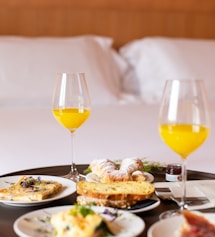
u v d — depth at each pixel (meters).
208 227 1.03
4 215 1.18
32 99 2.67
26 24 3.13
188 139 1.14
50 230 1.09
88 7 3.24
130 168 1.30
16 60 2.68
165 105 1.16
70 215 1.04
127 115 2.39
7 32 3.11
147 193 1.18
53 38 2.97
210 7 3.46
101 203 1.17
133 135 1.96
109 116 2.35
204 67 3.05
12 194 1.22
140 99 3.02
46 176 1.35
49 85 2.69
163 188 1.28
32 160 1.64
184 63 3.05
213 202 1.20
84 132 1.99
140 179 1.30
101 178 1.31
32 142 1.83
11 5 3.08
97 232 1.03
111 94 2.87
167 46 3.14
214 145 1.84
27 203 1.20
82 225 1.03
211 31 3.48
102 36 3.31
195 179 1.38
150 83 3.16
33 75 2.68
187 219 1.04
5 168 1.58
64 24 3.21
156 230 1.07
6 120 2.21
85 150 1.75
